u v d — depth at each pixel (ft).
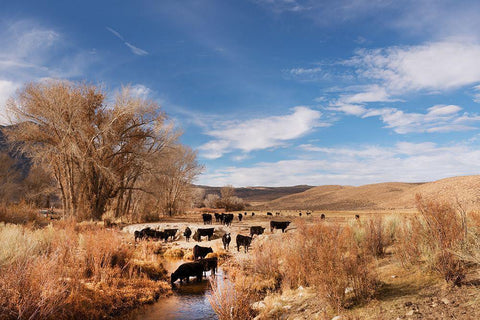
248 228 76.38
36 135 96.63
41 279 19.60
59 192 107.96
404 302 14.74
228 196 237.04
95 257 29.22
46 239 35.70
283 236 39.11
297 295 21.40
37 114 94.89
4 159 131.64
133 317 21.48
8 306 17.24
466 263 17.44
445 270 15.96
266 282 27.35
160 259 42.45
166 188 143.02
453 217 18.30
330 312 16.08
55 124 93.97
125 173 118.83
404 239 21.93
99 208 103.91
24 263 22.59
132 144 113.80
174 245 58.80
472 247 16.67
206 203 257.34
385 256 26.43
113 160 110.93
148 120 112.57
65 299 20.83
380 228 29.81
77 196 99.71
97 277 27.35
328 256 19.84
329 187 539.29
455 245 16.76
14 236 29.91
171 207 159.53
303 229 29.37
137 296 25.44
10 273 18.95
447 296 14.20
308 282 23.48
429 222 19.07
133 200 138.10
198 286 30.12
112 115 106.52
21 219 71.36
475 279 15.14
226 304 19.25
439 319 12.19
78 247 35.96
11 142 96.12
